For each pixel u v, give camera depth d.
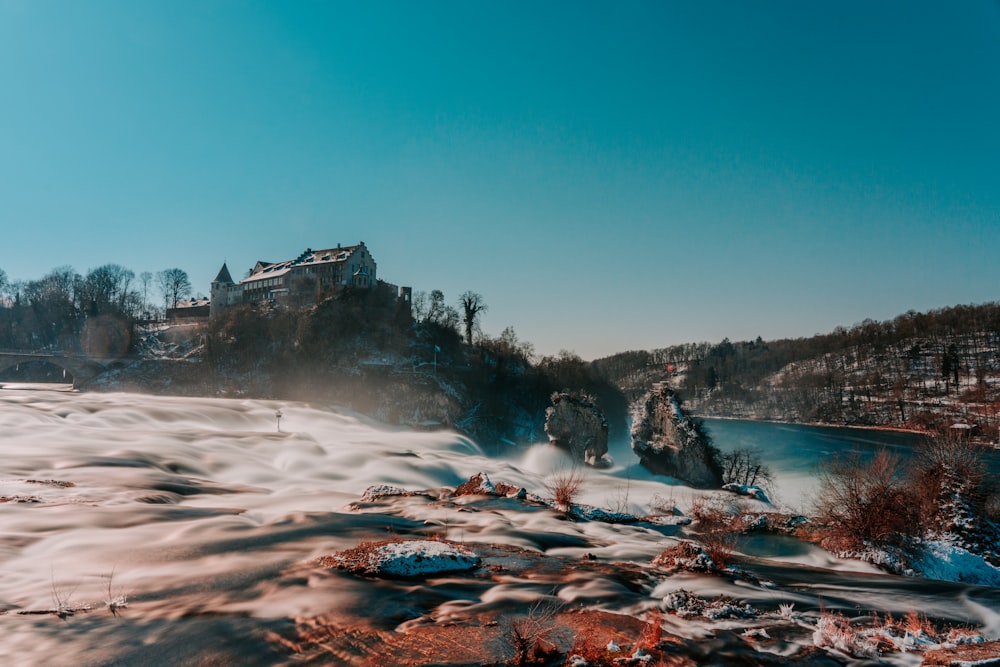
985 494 26.25
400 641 10.80
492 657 10.20
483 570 16.05
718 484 56.06
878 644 11.66
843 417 164.00
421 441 74.81
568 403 73.44
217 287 170.38
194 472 38.72
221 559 16.20
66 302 167.25
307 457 47.69
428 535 19.95
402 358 131.75
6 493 23.86
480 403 121.12
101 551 16.75
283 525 20.59
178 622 11.61
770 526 29.02
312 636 10.98
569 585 14.84
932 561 22.77
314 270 154.38
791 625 12.67
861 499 25.81
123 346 146.12
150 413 66.19
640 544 21.36
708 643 11.28
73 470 31.73
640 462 66.00
